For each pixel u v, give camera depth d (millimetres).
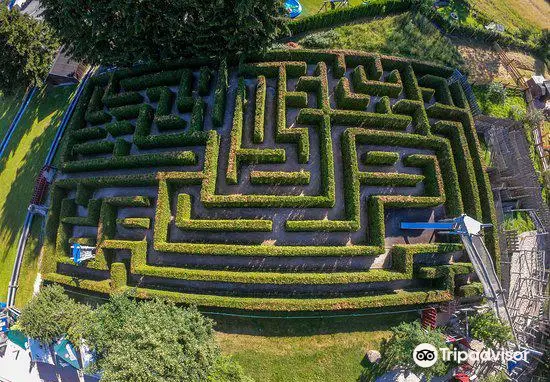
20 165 40688
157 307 26359
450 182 32125
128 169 33688
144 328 23672
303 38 39031
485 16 43250
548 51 42312
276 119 32938
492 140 36062
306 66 34844
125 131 34688
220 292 29453
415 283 30703
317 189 31891
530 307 32250
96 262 30547
